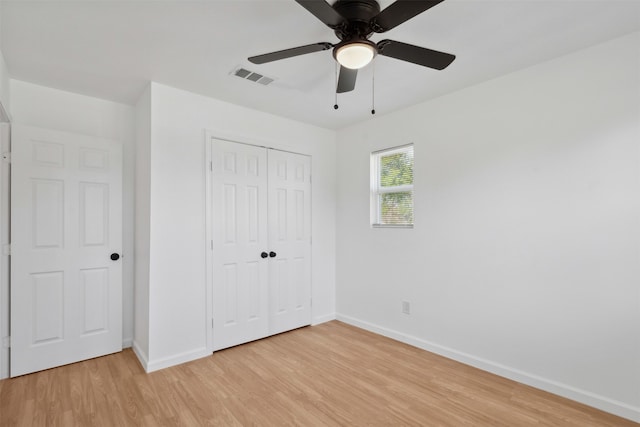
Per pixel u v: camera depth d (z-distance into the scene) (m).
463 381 2.49
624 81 2.05
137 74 2.56
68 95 2.87
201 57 2.31
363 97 3.04
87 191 2.83
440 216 3.01
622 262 2.05
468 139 2.81
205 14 1.83
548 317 2.35
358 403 2.20
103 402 2.18
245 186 3.26
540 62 2.39
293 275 3.67
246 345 3.21
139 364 2.75
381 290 3.52
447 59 1.82
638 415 1.97
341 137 4.02
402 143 3.34
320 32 2.02
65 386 2.38
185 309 2.83
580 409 2.12
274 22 1.91
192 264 2.88
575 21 1.90
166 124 2.76
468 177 2.80
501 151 2.60
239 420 2.01
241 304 3.21
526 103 2.47
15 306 2.50
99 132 3.00
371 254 3.64
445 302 2.96
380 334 3.51
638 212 2.00
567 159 2.27
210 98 3.02
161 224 2.71
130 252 3.14
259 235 3.37
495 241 2.63
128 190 3.14
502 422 1.99
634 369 2.00
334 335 3.50
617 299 2.07
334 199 4.07
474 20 1.88
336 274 4.05
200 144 2.95
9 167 2.53
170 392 2.31
